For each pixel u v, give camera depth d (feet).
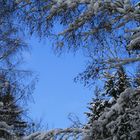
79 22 23.86
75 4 23.61
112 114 24.36
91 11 23.36
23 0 24.43
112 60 23.58
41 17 24.29
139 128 23.79
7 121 53.06
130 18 23.22
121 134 24.22
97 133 24.58
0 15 25.14
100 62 23.97
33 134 27.48
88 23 23.91
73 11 23.91
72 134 26.91
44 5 24.16
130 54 24.53
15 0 24.52
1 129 44.98
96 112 52.39
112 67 23.82
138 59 23.20
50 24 24.35
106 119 24.40
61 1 23.70
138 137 23.77
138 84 27.53
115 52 24.63
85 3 23.75
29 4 24.38
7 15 25.00
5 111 52.85
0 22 29.73
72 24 23.90
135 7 23.32
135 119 23.94
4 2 24.76
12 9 24.67
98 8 23.13
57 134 27.04
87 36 24.30
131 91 24.22
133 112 24.09
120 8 23.38
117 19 23.70
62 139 26.91
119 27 23.49
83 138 24.79
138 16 23.17
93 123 24.58
